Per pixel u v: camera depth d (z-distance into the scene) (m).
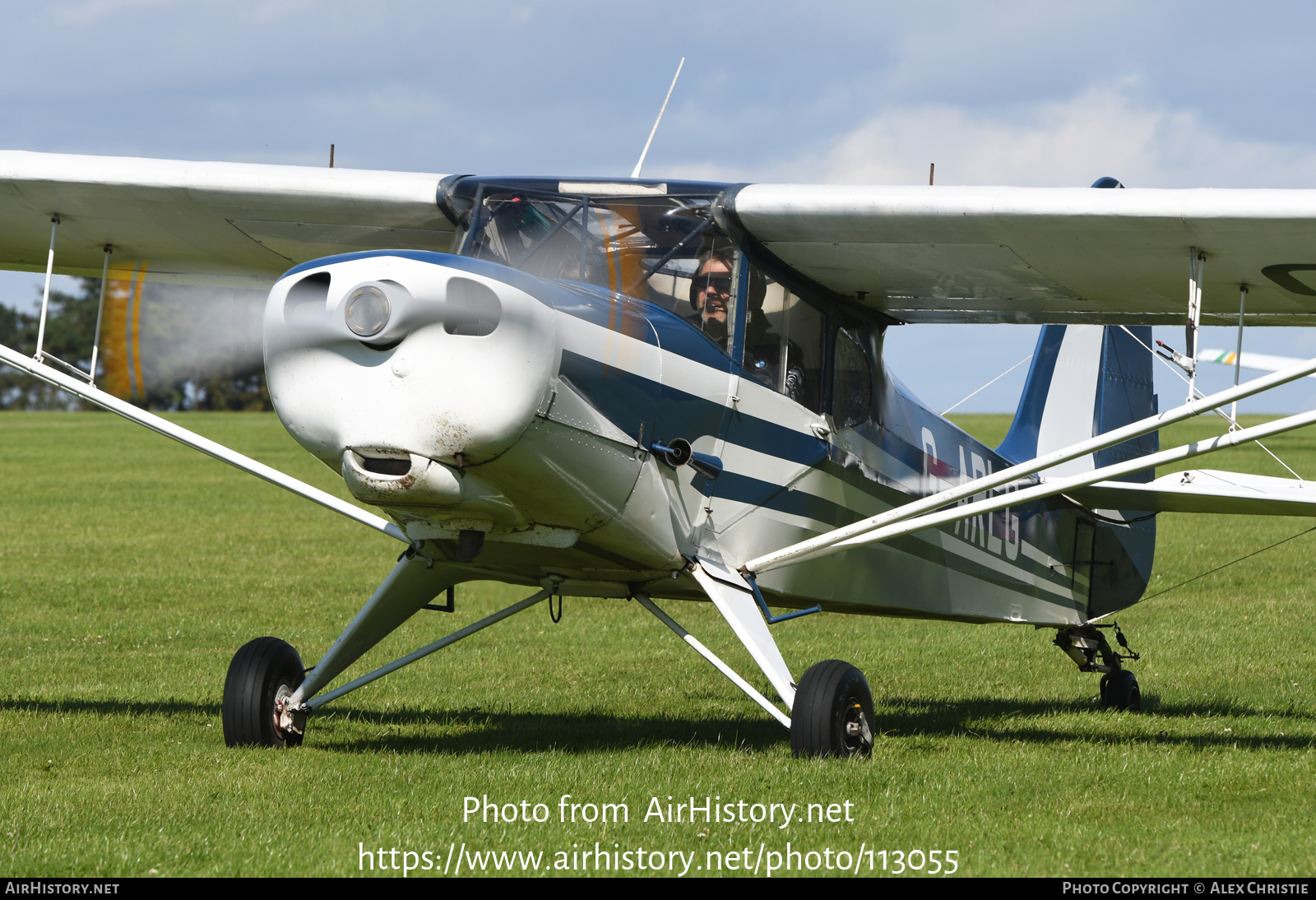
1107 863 12.29
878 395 21.73
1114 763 17.41
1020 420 27.67
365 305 13.83
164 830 13.19
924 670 31.20
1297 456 93.31
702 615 41.44
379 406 14.16
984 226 17.41
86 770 16.45
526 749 18.48
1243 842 13.02
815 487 19.77
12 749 17.83
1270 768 17.03
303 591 44.59
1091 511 28.23
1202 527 66.56
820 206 17.52
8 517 66.81
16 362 18.45
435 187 18.84
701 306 17.86
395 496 14.54
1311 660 31.47
